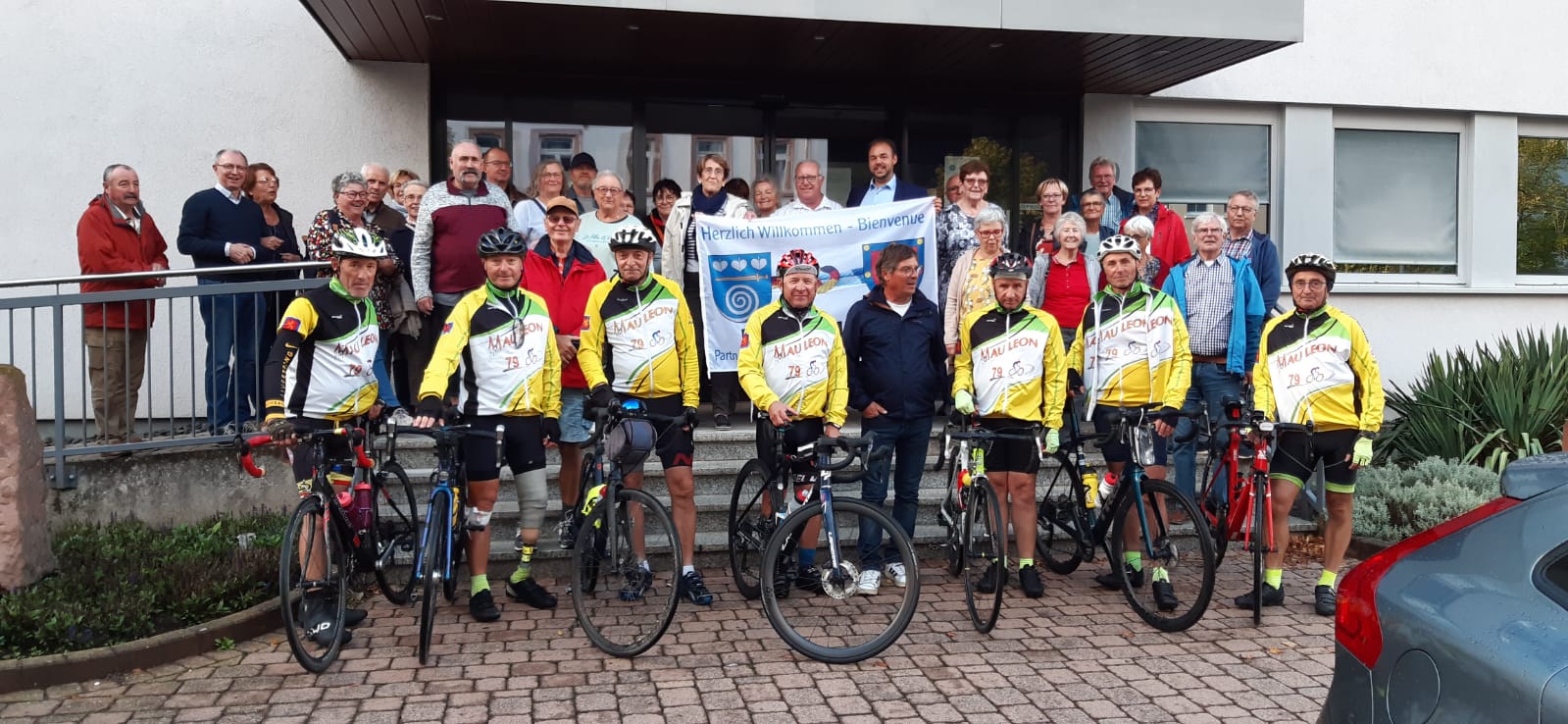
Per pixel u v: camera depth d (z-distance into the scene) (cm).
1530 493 241
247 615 498
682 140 891
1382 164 1009
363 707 413
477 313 518
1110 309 583
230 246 661
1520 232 1041
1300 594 588
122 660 450
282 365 464
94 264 658
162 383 766
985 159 941
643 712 409
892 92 917
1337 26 974
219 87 810
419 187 738
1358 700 242
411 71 830
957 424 552
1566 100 1020
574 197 821
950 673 455
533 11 701
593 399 512
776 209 783
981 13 727
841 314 729
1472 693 211
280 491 646
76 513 609
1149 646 493
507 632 509
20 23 781
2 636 452
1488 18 1002
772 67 852
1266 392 569
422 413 479
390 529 521
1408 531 677
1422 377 1002
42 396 782
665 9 690
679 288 556
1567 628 205
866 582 479
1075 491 588
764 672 454
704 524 650
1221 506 579
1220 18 753
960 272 686
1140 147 966
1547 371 823
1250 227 721
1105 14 739
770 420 532
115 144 796
